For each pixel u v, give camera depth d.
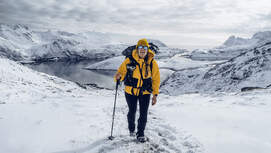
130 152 2.73
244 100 7.83
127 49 3.00
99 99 9.85
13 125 3.80
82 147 2.91
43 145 2.96
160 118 5.15
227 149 2.91
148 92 3.01
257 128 3.77
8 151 2.75
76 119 4.45
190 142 3.25
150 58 2.94
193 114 5.38
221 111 5.54
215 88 57.28
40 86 15.05
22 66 28.30
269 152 2.73
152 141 3.20
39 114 4.76
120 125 4.13
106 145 2.91
